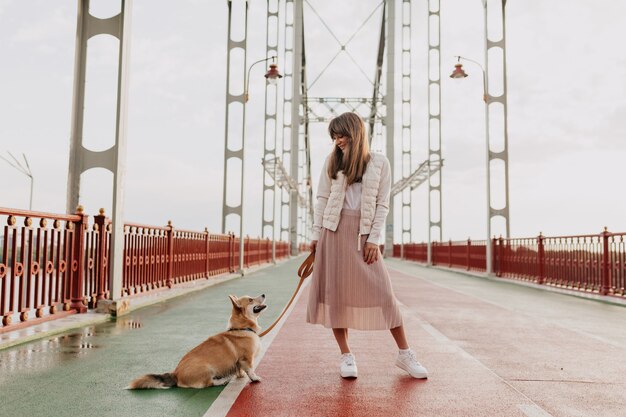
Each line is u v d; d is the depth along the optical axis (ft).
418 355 13.07
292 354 13.08
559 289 33.04
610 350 13.89
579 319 20.22
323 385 10.06
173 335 15.65
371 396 9.32
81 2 21.68
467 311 22.50
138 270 24.66
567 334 16.53
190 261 34.63
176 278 31.27
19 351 13.16
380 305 10.18
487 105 51.19
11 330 14.66
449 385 10.14
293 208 129.90
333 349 13.76
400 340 10.71
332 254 10.32
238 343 10.10
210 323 18.12
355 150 10.30
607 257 28.35
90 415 8.18
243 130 54.60
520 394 9.57
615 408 8.80
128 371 11.11
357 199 10.36
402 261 106.83
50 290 17.01
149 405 8.66
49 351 13.17
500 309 23.39
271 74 53.16
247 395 9.32
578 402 9.12
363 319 10.11
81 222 18.90
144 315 20.26
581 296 29.25
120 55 21.54
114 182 20.92
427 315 21.04
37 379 10.40
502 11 51.57
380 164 10.44
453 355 13.10
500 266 47.93
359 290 10.12
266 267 69.31
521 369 11.59
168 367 11.50
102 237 20.31
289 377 10.68
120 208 21.17
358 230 10.28
